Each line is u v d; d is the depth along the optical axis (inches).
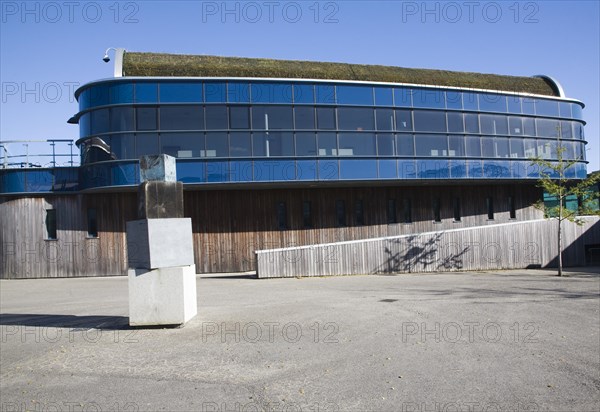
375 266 927.0
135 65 1015.6
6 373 277.6
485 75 1347.2
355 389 243.6
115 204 1018.1
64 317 453.1
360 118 1047.6
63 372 276.5
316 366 280.2
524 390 240.7
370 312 446.3
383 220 1146.7
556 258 1062.4
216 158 967.0
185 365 284.0
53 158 1004.6
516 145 1180.5
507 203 1255.5
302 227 1089.4
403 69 1263.5
